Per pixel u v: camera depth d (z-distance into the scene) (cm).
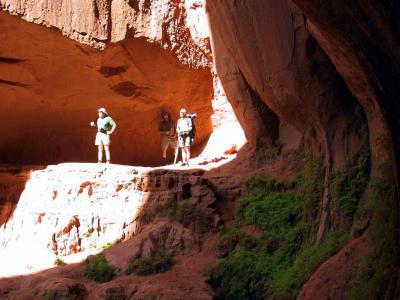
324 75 1155
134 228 1373
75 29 1453
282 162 1429
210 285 1188
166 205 1379
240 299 1150
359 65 783
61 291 1112
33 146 1742
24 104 1600
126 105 1719
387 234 876
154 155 1862
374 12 644
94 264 1239
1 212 1431
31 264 1277
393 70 696
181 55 1647
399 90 710
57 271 1233
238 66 1406
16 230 1389
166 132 1684
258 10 1214
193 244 1305
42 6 1402
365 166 1077
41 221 1376
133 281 1180
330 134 1164
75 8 1458
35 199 1405
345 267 941
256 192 1366
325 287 936
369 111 1027
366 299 846
